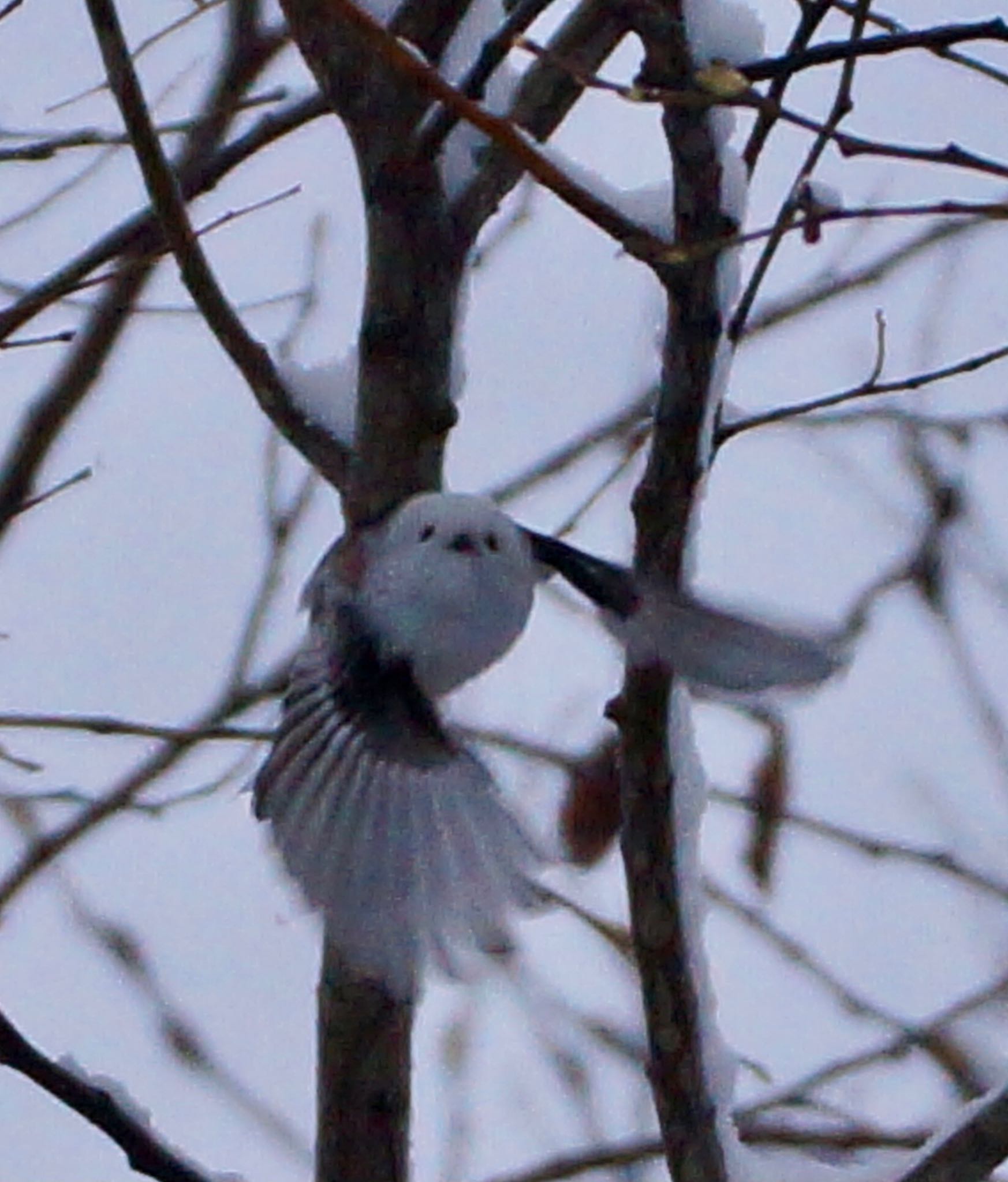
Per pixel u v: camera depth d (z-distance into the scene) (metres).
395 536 7.24
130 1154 7.35
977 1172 7.40
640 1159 9.85
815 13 7.27
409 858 6.44
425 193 8.47
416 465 8.49
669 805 7.21
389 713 6.91
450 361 8.57
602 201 6.79
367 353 8.49
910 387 7.59
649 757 7.12
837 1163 9.68
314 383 8.73
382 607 7.09
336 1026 8.14
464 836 6.55
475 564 7.06
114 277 9.55
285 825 6.60
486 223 8.77
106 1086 7.45
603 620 7.02
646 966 7.32
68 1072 7.34
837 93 7.34
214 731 10.23
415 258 8.48
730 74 6.43
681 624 6.87
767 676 6.72
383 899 6.32
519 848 6.55
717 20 7.52
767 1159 8.05
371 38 6.42
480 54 8.21
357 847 6.45
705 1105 7.38
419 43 8.66
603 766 8.07
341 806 6.61
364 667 7.03
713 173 6.97
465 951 6.28
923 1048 10.02
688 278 6.86
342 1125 8.17
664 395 6.97
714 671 6.80
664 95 6.47
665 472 7.01
